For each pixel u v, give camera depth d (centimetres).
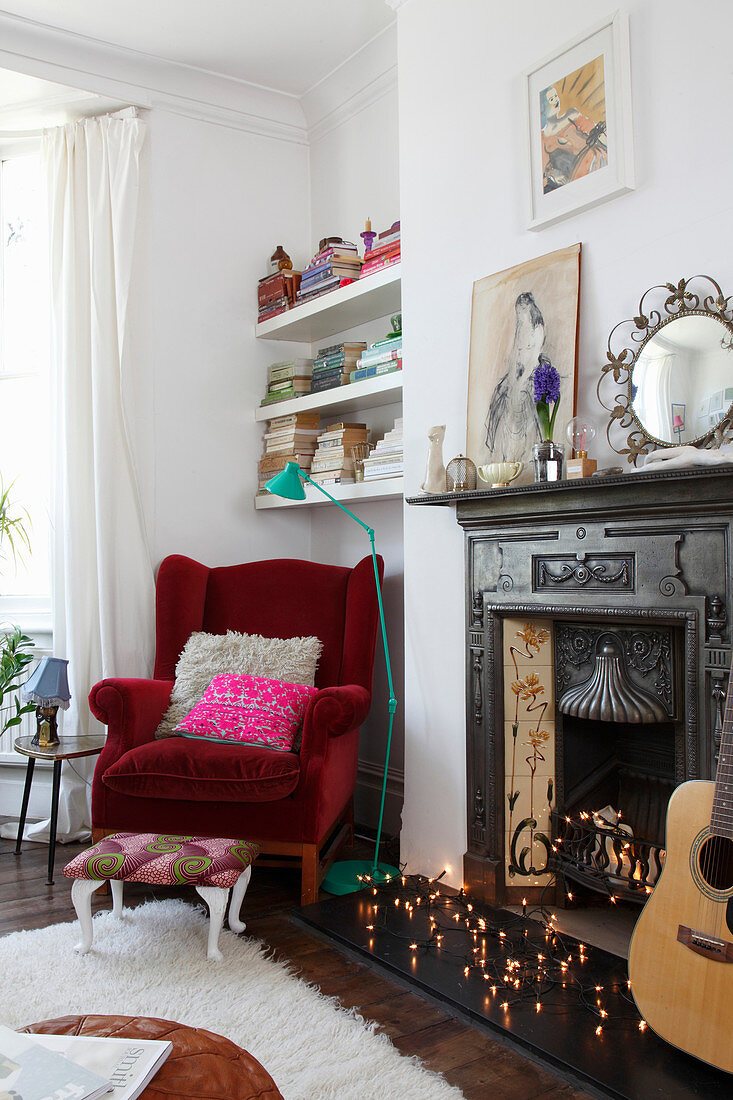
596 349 258
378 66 387
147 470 392
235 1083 123
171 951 251
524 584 271
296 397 409
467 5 303
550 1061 192
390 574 386
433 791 311
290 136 441
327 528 431
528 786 282
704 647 217
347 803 337
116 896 275
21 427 421
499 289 287
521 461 275
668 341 234
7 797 402
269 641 352
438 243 315
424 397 320
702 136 228
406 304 329
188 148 410
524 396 276
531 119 274
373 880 303
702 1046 180
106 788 298
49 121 398
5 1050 123
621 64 246
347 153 418
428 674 315
